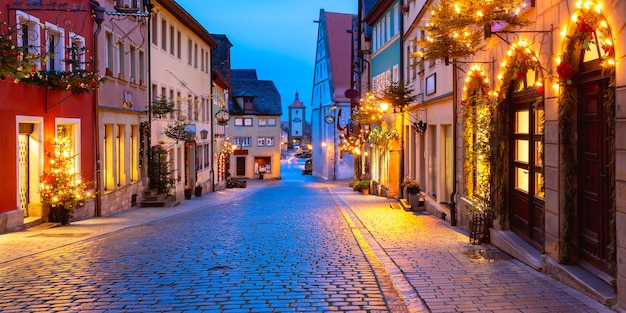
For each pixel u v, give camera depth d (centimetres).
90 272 859
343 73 6097
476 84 1255
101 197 1898
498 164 1101
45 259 977
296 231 1407
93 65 1816
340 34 6306
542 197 912
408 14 2367
